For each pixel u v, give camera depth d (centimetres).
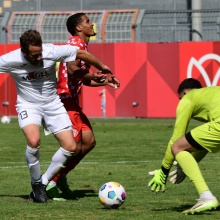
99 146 4734
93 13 8388
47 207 2225
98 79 2405
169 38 8231
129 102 7681
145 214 2047
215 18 8281
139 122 7269
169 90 7562
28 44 2195
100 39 8212
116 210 2144
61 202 2370
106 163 3731
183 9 8831
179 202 2348
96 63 2359
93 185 2877
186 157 1983
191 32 8162
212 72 7431
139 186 2828
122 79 7681
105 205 2166
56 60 2297
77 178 3108
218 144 1972
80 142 2561
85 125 2591
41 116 2384
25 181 3000
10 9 9225
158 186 2109
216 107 1972
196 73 7481
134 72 7650
